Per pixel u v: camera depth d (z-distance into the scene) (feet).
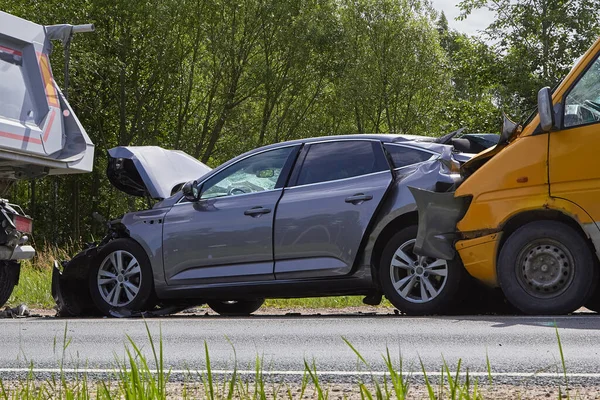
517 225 30.58
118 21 161.68
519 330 25.26
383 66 199.31
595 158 28.58
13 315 41.70
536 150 29.71
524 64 138.41
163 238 37.06
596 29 137.69
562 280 29.19
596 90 29.01
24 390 15.46
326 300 48.47
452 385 12.58
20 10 150.51
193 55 175.94
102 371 19.34
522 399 14.89
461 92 201.16
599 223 28.32
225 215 35.63
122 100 166.20
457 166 32.35
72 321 33.68
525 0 140.97
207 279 35.91
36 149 40.98
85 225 181.78
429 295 31.78
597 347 21.43
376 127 207.10
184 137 180.86
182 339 26.12
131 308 37.55
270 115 196.75
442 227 31.42
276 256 34.32
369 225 32.50
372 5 199.62
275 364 20.17
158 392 12.82
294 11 179.93
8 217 41.47
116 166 40.47
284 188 34.81
